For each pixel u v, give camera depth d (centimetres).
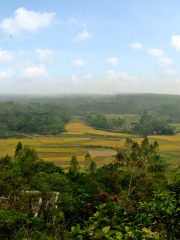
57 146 9800
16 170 1938
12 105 16738
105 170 3662
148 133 13338
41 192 1714
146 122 14750
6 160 3881
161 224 409
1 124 13025
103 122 15462
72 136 12531
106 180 2527
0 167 2292
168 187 460
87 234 362
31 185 1936
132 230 355
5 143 10131
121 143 10612
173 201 430
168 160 7006
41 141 10888
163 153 8469
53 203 1727
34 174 2077
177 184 451
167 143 10681
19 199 2006
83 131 14175
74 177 3909
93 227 352
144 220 384
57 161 7244
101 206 429
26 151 2219
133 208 421
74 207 1703
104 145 10138
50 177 1781
